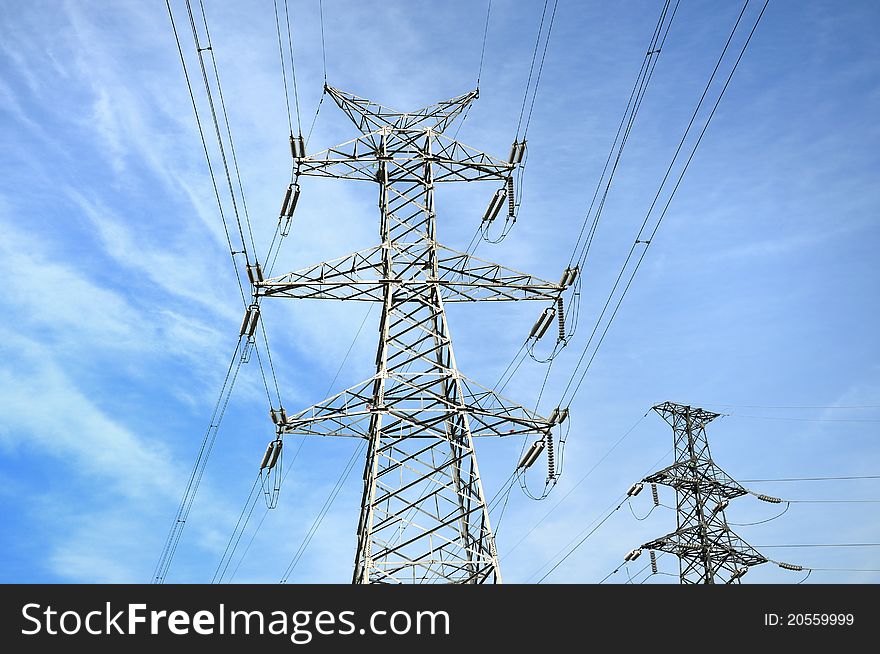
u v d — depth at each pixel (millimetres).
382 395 31828
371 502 29531
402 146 38625
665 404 57781
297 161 37344
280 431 32406
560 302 33812
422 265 34656
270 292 33594
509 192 38406
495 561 27781
